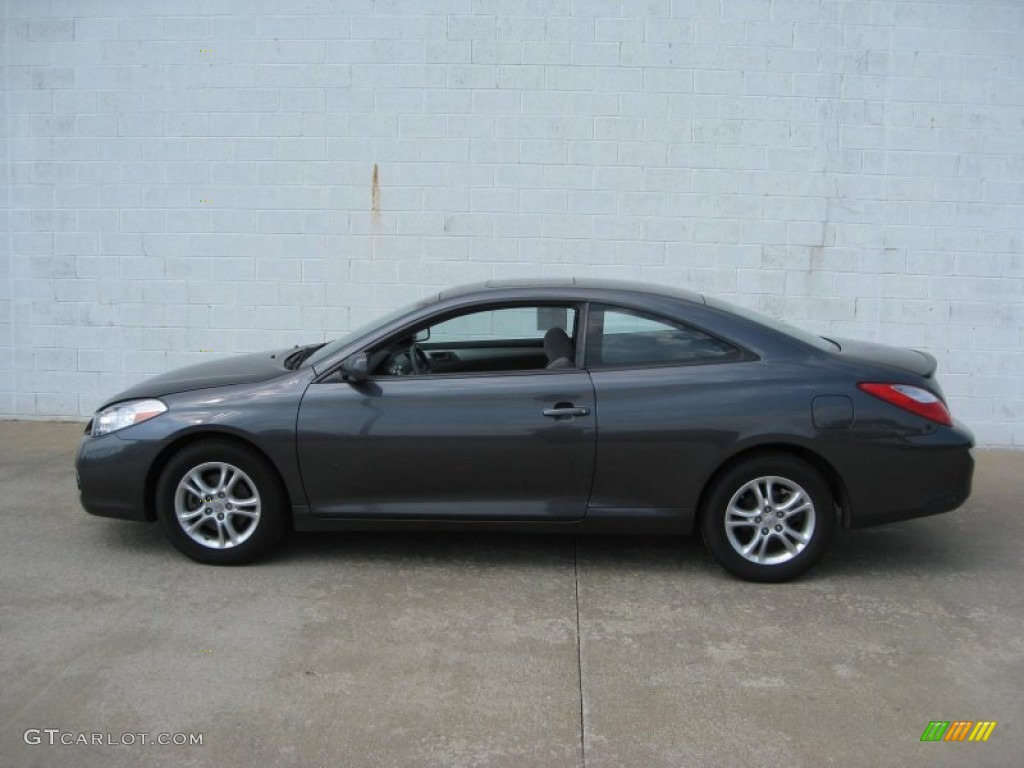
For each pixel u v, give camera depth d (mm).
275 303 8320
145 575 5098
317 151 8148
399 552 5496
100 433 5234
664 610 4727
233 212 8258
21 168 8359
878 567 5379
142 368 8477
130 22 8148
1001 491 6949
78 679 3971
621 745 3527
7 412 8562
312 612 4648
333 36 8039
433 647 4293
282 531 5250
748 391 4930
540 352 5227
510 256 8148
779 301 8109
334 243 8227
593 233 8094
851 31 7867
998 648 4355
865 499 4953
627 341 5113
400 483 5066
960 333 8102
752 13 7871
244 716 3705
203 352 8414
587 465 4977
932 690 3961
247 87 8133
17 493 6547
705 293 8117
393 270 8219
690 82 7938
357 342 5207
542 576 5160
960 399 8164
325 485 5082
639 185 8039
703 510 5082
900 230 8016
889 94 7910
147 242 8344
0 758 3412
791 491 4980
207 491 5160
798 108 7934
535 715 3727
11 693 3855
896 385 4965
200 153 8219
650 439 4930
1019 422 8148
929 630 4535
